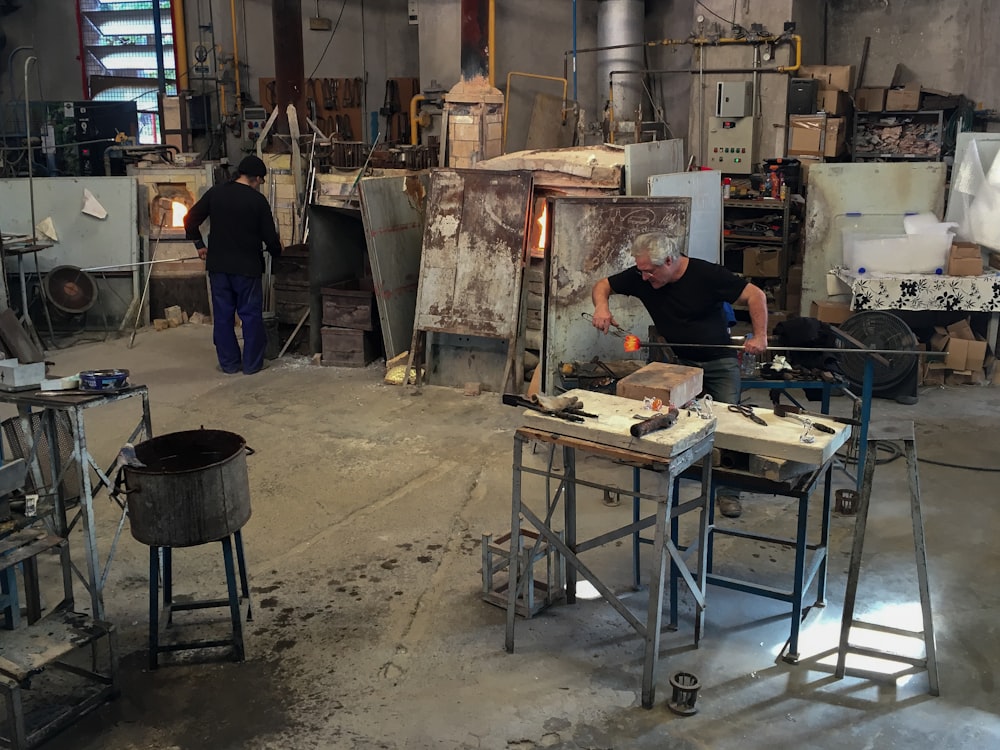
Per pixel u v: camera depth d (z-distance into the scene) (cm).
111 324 893
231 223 710
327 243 775
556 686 336
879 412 632
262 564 429
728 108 873
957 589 401
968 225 688
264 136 926
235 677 342
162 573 383
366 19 1247
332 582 412
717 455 356
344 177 829
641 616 383
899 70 972
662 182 638
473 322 673
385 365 754
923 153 899
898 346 639
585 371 545
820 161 867
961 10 930
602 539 352
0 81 1333
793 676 341
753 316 453
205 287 909
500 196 657
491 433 600
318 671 346
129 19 1316
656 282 457
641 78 1043
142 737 310
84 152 1053
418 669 347
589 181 657
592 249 589
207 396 680
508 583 377
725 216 854
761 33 895
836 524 467
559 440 329
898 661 346
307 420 626
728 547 443
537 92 1117
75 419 337
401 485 518
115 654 327
